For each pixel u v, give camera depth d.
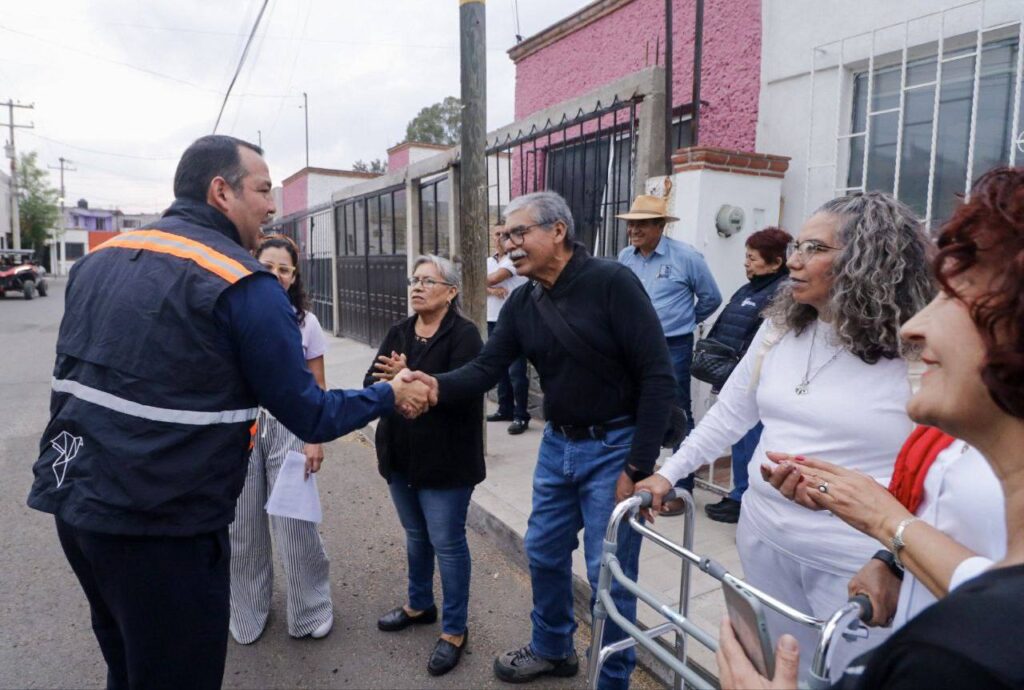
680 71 5.45
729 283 4.47
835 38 4.23
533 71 7.48
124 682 2.10
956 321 0.85
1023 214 0.76
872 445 1.63
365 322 11.20
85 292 1.84
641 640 1.49
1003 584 0.68
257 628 3.03
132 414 1.69
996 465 0.87
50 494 1.74
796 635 1.78
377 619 3.21
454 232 7.58
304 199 16.72
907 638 0.69
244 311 1.78
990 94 3.57
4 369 10.00
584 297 2.27
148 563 1.75
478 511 4.12
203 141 1.99
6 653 2.95
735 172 4.37
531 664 2.71
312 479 2.94
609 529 1.78
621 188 5.45
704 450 2.00
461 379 2.53
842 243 1.63
